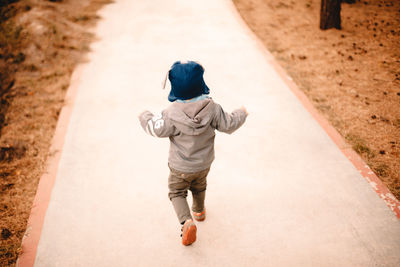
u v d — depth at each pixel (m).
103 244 2.64
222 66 5.25
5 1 6.65
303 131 3.79
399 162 3.30
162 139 3.75
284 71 5.10
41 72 5.13
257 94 4.52
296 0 8.41
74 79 4.98
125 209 2.92
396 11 7.74
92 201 3.01
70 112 4.24
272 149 3.54
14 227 2.84
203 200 2.55
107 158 3.49
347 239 2.60
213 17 7.14
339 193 3.00
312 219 2.77
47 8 6.88
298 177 3.19
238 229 2.71
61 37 6.01
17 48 5.55
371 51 5.76
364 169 3.24
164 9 7.64
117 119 4.09
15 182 3.28
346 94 4.48
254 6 7.95
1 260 2.57
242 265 2.45
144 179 3.22
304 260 2.46
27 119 4.16
